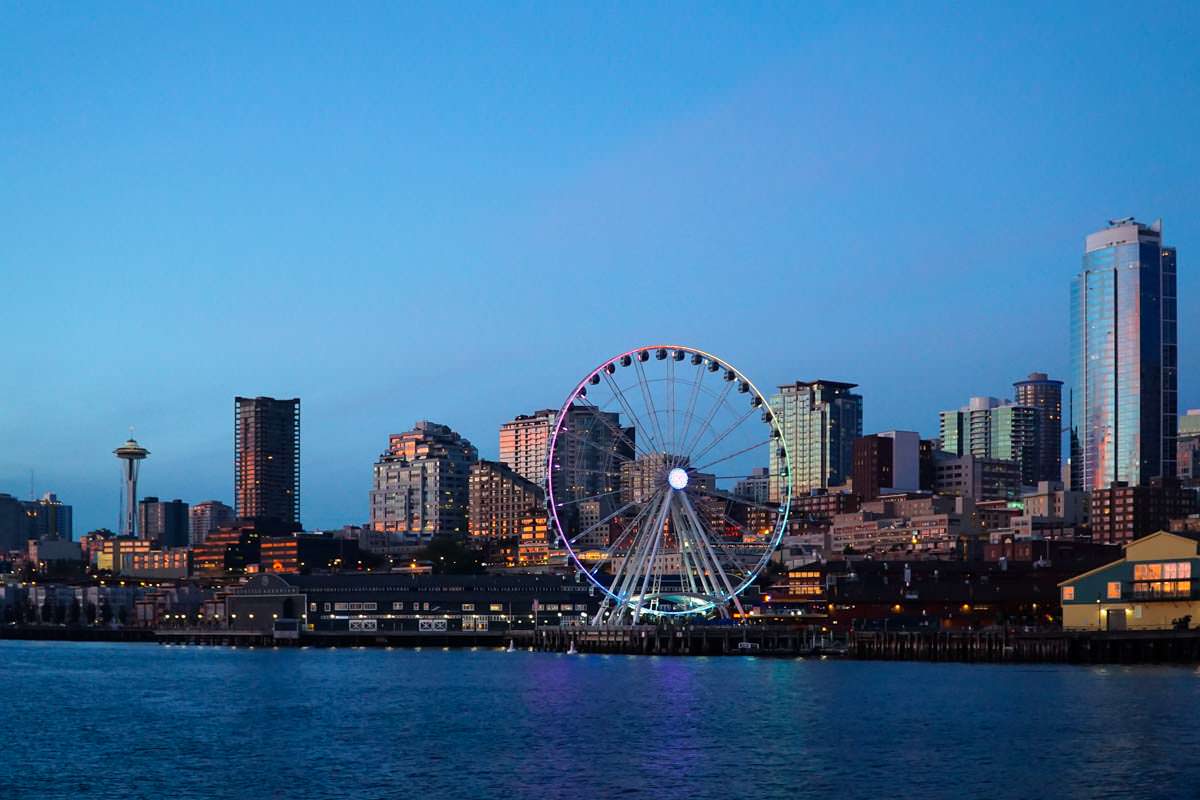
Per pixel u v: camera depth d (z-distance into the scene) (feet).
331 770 404.98
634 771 394.32
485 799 357.82
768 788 365.40
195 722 533.14
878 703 544.21
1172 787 355.97
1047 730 451.12
